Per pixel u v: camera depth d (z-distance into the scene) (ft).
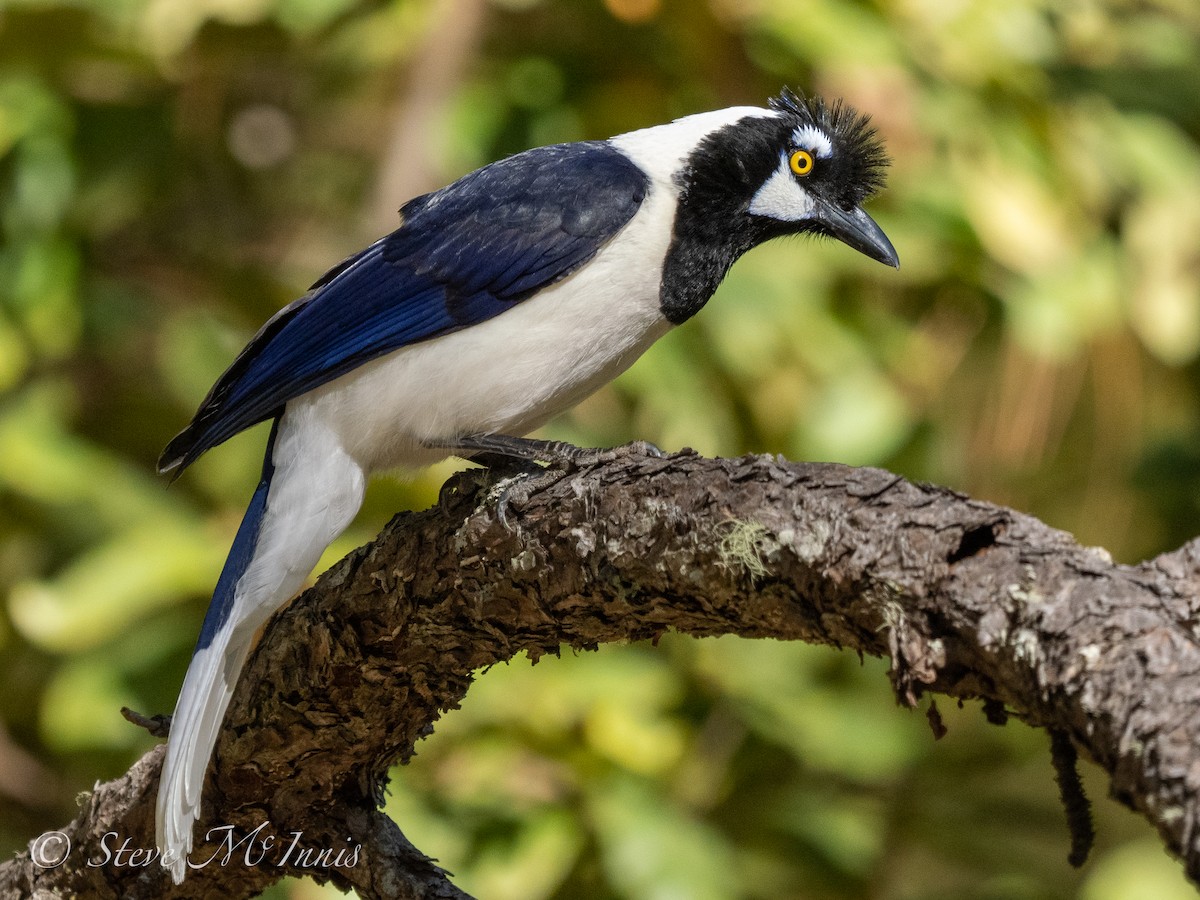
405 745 22.40
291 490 26.11
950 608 15.35
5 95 38.73
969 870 41.01
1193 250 39.99
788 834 37.06
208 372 40.22
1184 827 12.49
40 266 38.63
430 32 38.86
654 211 27.14
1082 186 39.52
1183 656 13.50
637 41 39.75
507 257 26.05
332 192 45.60
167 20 37.73
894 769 37.01
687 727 35.94
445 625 20.40
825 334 38.37
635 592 18.70
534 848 33.17
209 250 43.55
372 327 26.08
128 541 35.45
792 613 17.19
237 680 23.67
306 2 37.93
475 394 26.13
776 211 29.17
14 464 36.40
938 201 37.65
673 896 32.50
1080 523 43.27
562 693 34.42
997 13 38.83
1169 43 43.24
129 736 35.73
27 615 34.12
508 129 39.14
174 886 23.52
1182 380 46.73
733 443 38.73
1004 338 42.98
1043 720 14.57
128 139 40.09
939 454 38.04
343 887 23.02
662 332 28.14
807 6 36.65
